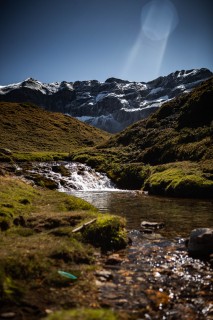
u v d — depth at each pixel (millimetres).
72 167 60469
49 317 5309
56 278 9086
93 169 61188
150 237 15289
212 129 53688
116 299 8266
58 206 20375
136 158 60750
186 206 26938
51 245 11688
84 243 13023
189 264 11172
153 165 54938
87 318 5254
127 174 52688
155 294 8648
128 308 7797
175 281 9609
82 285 8953
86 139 129250
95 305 7832
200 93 67438
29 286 8500
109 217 14969
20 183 27000
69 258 10867
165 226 18094
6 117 127875
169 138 60688
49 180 48625
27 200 20438
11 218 15273
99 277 9695
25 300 7711
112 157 65812
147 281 9578
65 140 121000
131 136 77312
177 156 52125
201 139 53156
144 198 33906
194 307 7938
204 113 61875
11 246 11336
